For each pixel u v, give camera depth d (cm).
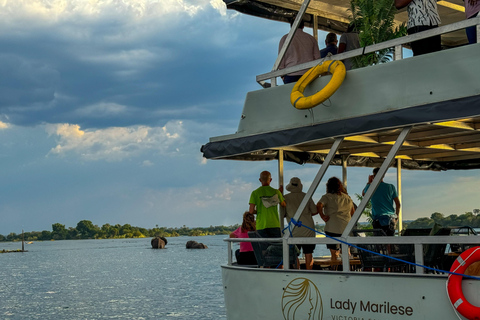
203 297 3183
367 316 678
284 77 880
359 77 714
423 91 657
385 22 895
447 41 1130
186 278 4638
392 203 955
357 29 927
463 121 731
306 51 880
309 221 895
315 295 727
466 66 626
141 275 5159
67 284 4475
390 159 678
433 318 629
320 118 747
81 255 11244
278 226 909
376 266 743
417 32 710
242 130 833
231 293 830
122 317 2480
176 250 12256
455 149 992
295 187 914
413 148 958
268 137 788
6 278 5391
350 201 915
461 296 603
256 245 846
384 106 688
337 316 704
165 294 3400
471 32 705
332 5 1031
